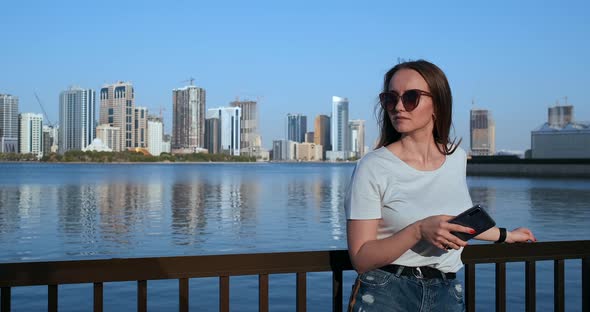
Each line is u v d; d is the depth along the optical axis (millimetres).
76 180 59969
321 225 18438
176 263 2281
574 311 8047
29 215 21969
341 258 2455
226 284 2342
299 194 35719
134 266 2240
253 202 28828
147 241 14977
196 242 14758
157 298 8828
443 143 2225
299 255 2412
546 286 9398
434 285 2115
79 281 2178
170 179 63844
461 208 2174
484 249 2684
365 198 2082
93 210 24219
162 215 21938
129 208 25234
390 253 1965
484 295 8953
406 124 2148
